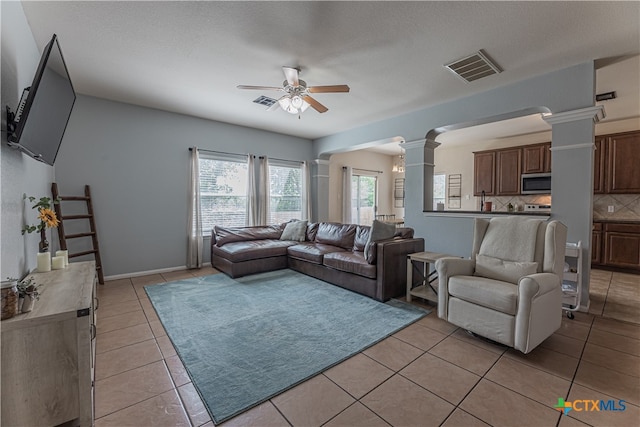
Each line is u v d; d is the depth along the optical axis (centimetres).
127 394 162
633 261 435
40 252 215
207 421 143
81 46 257
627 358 200
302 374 181
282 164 593
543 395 162
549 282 205
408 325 254
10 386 117
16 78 188
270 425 141
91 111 383
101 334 235
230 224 522
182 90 361
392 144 708
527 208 580
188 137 469
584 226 285
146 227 430
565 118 293
